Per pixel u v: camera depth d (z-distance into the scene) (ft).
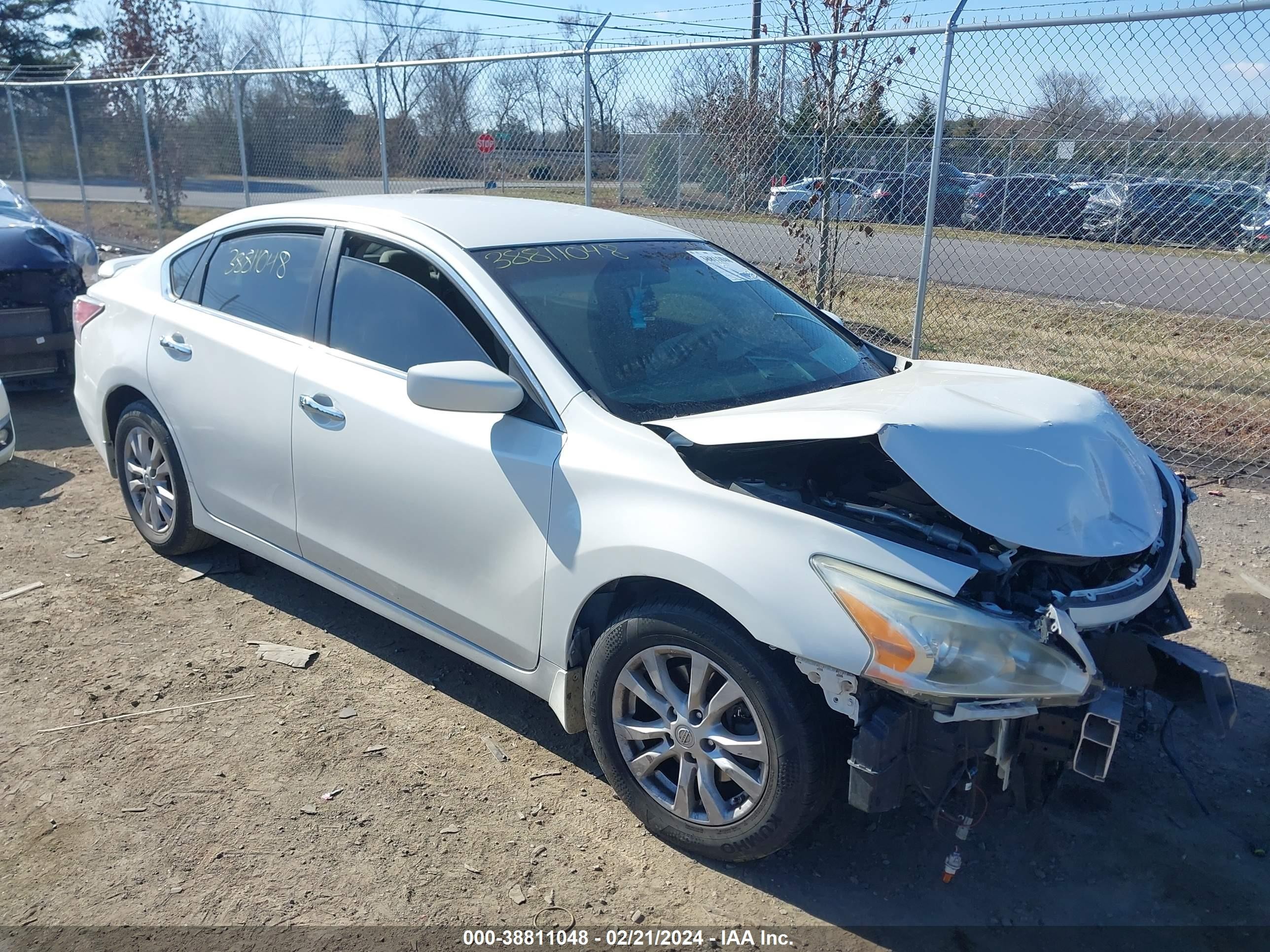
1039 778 8.48
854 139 25.77
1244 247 20.58
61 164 48.47
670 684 9.13
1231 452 21.21
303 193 37.47
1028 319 28.27
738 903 8.80
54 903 8.50
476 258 10.96
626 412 9.84
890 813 10.07
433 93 31.89
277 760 10.57
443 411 9.86
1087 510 8.56
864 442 9.26
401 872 9.02
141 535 15.90
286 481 12.36
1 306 22.31
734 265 13.25
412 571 11.10
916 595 7.83
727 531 8.54
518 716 11.59
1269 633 13.78
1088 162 21.80
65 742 10.77
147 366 14.24
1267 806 10.37
